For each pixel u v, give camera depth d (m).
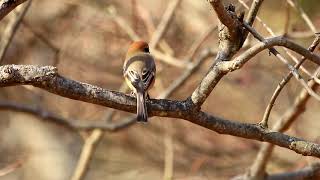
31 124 14.59
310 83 8.38
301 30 10.44
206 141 12.55
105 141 13.44
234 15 6.07
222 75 5.96
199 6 13.19
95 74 13.24
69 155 14.62
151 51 11.55
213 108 13.02
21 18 10.16
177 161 12.42
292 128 11.84
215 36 12.90
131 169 13.36
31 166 14.36
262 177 9.87
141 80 7.82
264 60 12.20
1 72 5.68
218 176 12.09
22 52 13.60
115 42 13.21
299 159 11.75
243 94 12.95
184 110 6.12
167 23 11.88
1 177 13.99
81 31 13.27
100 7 13.39
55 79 5.79
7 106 10.70
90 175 13.39
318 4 10.33
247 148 12.34
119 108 6.05
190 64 11.28
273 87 12.77
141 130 13.44
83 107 13.44
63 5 13.61
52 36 13.47
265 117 6.29
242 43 6.16
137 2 12.91
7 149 14.43
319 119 11.96
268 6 10.69
